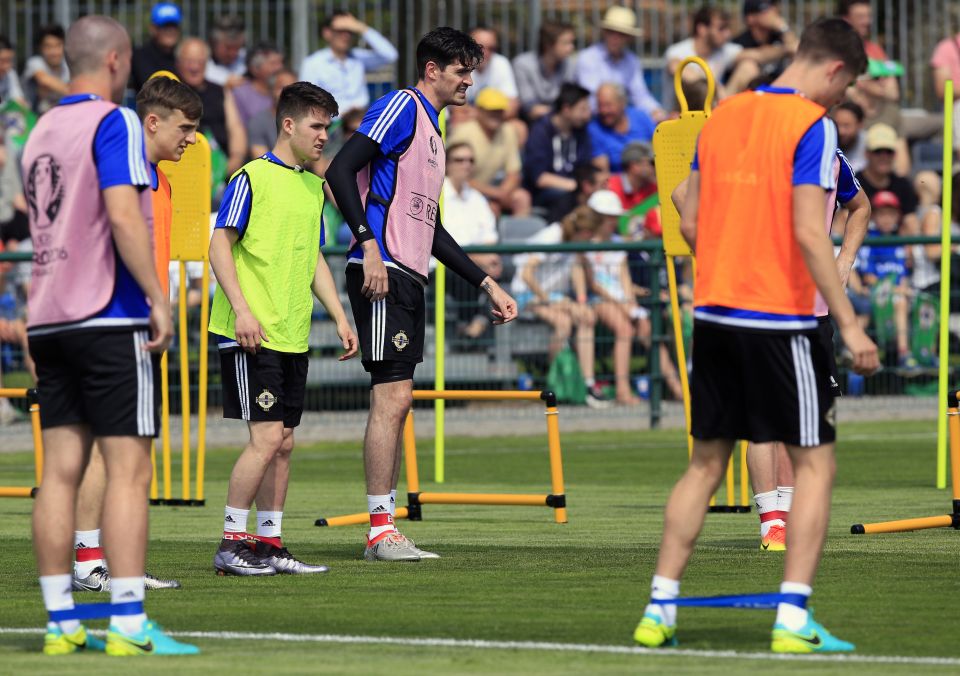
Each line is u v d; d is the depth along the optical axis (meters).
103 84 18.00
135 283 17.47
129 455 17.50
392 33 65.31
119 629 17.34
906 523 29.19
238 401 24.70
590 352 54.66
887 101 63.38
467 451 50.62
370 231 25.80
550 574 24.23
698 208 18.23
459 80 26.88
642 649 17.48
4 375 51.16
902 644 17.69
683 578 23.38
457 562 25.88
